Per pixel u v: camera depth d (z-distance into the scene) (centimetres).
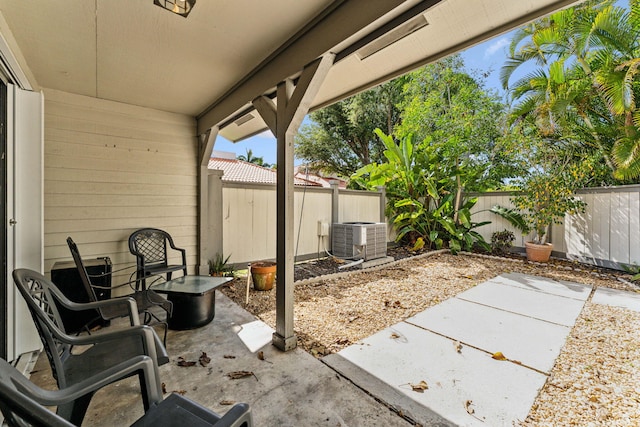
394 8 164
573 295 384
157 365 139
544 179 574
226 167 1090
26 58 251
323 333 276
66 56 249
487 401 181
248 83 288
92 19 199
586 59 569
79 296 276
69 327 271
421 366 219
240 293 393
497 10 181
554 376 206
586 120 555
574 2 168
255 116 378
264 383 197
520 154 618
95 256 349
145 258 371
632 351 239
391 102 1277
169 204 405
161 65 267
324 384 196
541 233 594
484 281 454
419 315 319
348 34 186
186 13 194
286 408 173
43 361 227
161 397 123
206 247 434
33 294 149
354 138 1441
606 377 204
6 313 215
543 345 250
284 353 238
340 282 452
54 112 323
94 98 347
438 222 720
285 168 244
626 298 370
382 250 588
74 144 335
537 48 590
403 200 695
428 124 779
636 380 201
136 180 378
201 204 425
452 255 666
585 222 561
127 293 368
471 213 736
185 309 279
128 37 221
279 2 186
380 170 716
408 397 184
